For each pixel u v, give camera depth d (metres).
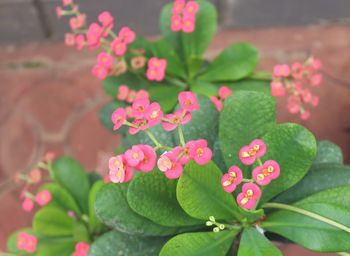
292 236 0.38
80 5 0.85
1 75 0.87
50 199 0.50
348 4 0.84
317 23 0.86
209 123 0.41
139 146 0.34
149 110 0.35
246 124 0.38
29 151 0.80
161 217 0.37
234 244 0.42
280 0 0.85
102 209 0.37
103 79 0.49
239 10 0.86
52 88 0.85
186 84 0.52
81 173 0.53
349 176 0.39
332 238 0.36
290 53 0.84
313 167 0.40
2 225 0.75
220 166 0.41
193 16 0.47
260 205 0.39
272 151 0.37
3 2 0.85
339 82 0.79
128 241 0.40
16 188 0.78
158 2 0.85
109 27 0.47
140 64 0.49
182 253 0.36
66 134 0.81
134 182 0.35
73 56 0.88
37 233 0.52
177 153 0.34
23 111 0.83
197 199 0.36
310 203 0.37
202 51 0.51
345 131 0.75
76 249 0.47
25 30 0.89
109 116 0.54
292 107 0.49
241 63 0.50
